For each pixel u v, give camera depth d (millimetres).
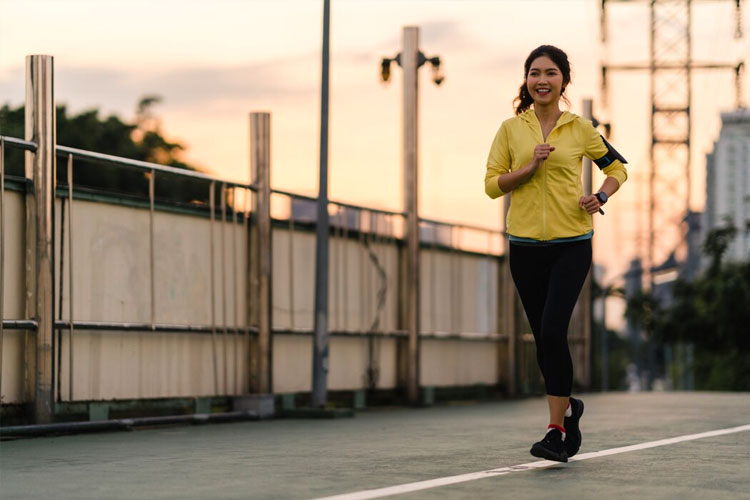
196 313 12898
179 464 7328
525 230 7168
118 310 11734
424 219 17859
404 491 5840
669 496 5711
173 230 12578
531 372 21469
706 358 66750
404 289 17312
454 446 8664
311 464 7258
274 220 14125
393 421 12477
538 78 7195
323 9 15023
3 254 10125
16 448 8875
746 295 50406
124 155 59250
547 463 7223
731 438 9227
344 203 15492
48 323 10477
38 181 10500
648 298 56188
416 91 17641
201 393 12836
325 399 14164
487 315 20203
